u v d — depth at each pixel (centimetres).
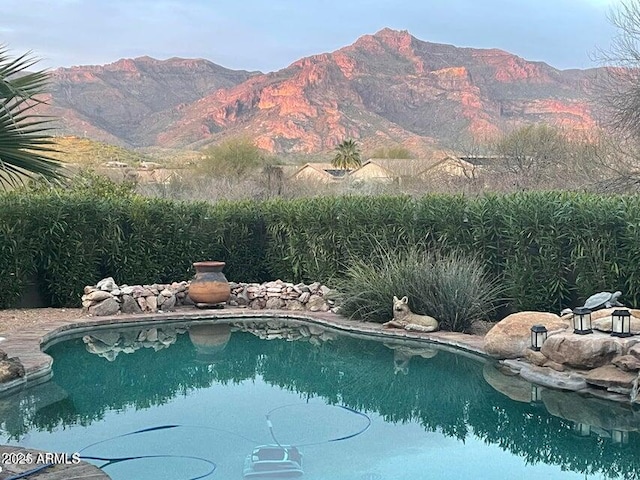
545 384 669
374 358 822
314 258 1205
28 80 659
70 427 537
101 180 1594
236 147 4119
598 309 779
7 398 626
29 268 1114
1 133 638
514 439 511
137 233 1225
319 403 620
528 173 2372
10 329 902
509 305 955
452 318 925
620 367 617
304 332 995
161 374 743
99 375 732
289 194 3138
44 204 1125
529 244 934
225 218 1318
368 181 3441
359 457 467
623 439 509
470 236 997
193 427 538
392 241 1091
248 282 1338
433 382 700
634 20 1584
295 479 425
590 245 880
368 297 1016
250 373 752
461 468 447
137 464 450
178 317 1069
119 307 1083
